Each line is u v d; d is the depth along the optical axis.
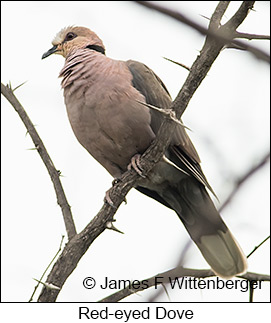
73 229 6.91
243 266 8.27
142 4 2.15
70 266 6.55
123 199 7.10
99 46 9.78
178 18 2.23
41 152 7.35
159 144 6.79
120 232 6.77
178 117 6.25
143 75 8.54
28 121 7.52
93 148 8.52
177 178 8.43
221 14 4.37
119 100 7.97
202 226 8.68
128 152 8.30
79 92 8.16
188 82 5.99
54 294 6.27
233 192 2.65
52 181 7.23
